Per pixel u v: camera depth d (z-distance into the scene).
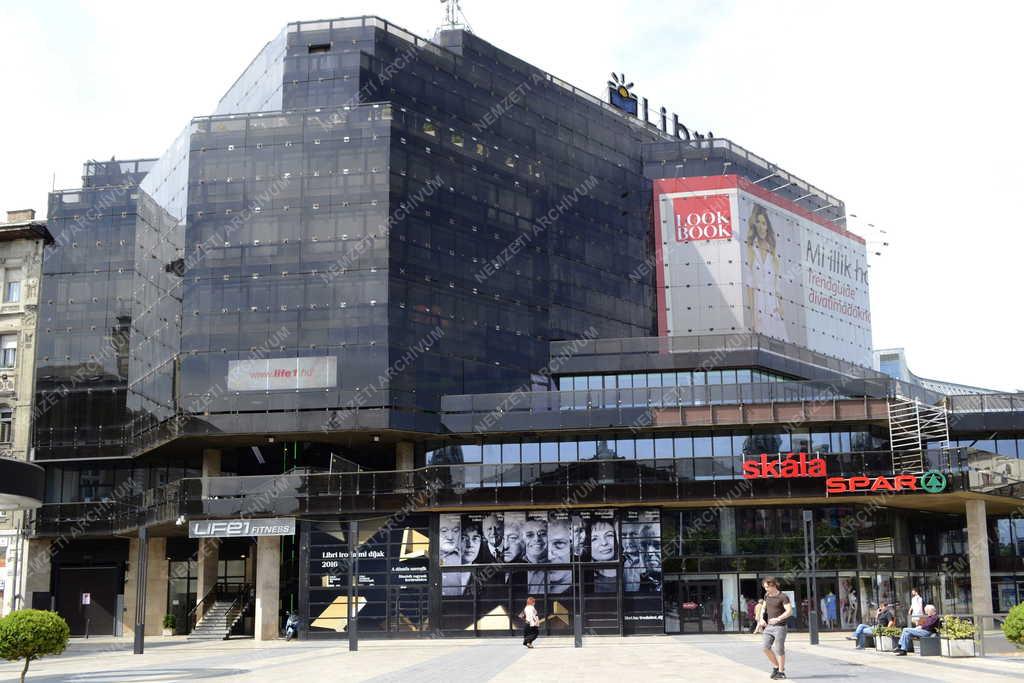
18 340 60.97
